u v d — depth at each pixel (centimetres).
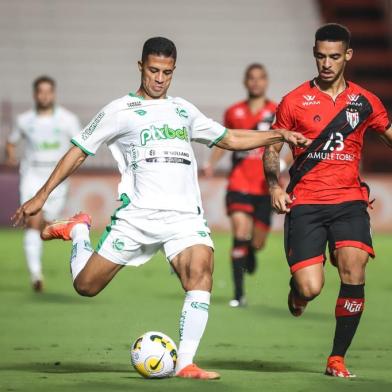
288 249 2517
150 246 2403
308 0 11025
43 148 5025
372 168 9706
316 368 2609
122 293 4688
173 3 10888
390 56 10462
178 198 2381
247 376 2403
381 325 3644
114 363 2673
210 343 3144
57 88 10181
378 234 8438
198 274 2327
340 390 2200
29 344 3075
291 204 2522
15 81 10175
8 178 8388
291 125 2536
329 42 2462
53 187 2397
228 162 8669
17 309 4031
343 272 2444
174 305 4216
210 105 10231
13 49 10375
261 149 4350
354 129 2506
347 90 2517
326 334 3381
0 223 8425
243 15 10844
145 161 2380
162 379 2322
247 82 4488
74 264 2464
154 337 2348
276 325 3609
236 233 4300
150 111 2394
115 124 2384
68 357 2795
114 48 10506
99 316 3819
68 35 10538
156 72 2388
